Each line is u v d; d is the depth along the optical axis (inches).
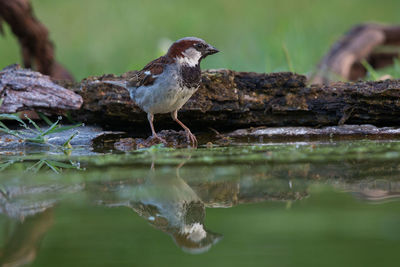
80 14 1035.9
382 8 1104.8
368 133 412.2
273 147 364.5
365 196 242.8
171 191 258.8
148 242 196.2
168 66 384.8
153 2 1106.7
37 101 430.3
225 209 231.0
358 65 633.0
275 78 438.0
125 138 434.6
